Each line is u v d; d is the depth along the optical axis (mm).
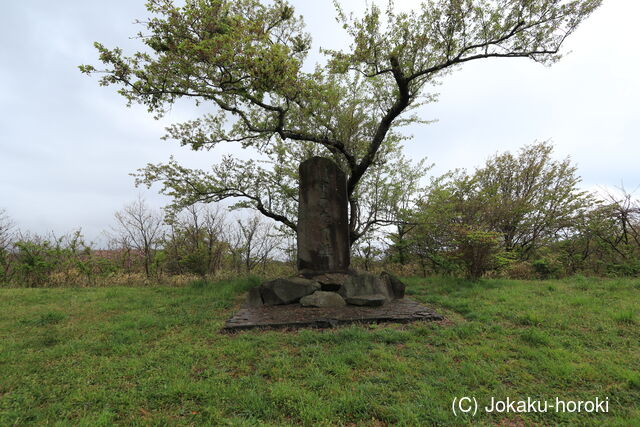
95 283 10172
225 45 5691
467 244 8438
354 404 2656
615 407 2631
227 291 7777
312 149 10641
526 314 4941
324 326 4902
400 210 11156
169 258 11219
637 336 4086
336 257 7113
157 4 5625
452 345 3973
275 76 6328
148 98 6484
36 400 2926
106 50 5613
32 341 4547
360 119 9906
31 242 10359
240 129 9227
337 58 7230
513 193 13422
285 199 10672
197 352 3906
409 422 2457
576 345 3842
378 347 3908
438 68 7336
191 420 2545
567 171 12641
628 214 9711
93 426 2455
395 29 7062
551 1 6328
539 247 11914
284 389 2881
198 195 9359
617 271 9109
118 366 3566
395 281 6832
